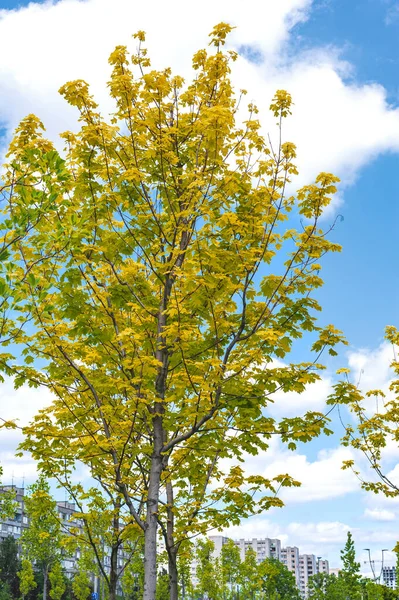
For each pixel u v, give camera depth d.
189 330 8.53
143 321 9.70
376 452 15.66
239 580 37.50
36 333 9.80
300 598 71.50
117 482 9.43
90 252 9.67
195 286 8.76
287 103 9.91
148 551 9.16
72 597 58.81
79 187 9.70
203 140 10.15
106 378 9.91
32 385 9.90
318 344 9.73
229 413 10.64
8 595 50.53
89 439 9.73
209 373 9.09
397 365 15.34
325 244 9.74
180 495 12.78
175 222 9.60
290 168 10.02
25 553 38.97
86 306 9.66
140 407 9.15
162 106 10.40
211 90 10.65
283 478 10.78
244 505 10.78
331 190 9.55
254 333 9.50
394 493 15.38
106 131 9.55
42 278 9.80
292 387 9.36
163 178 9.74
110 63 10.37
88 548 26.30
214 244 9.57
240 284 9.21
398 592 35.16
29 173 7.58
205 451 10.31
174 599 11.34
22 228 7.40
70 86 9.73
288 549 183.50
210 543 31.81
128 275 9.69
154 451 9.73
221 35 10.51
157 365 8.84
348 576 39.19
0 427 10.15
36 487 29.66
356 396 9.85
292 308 9.80
